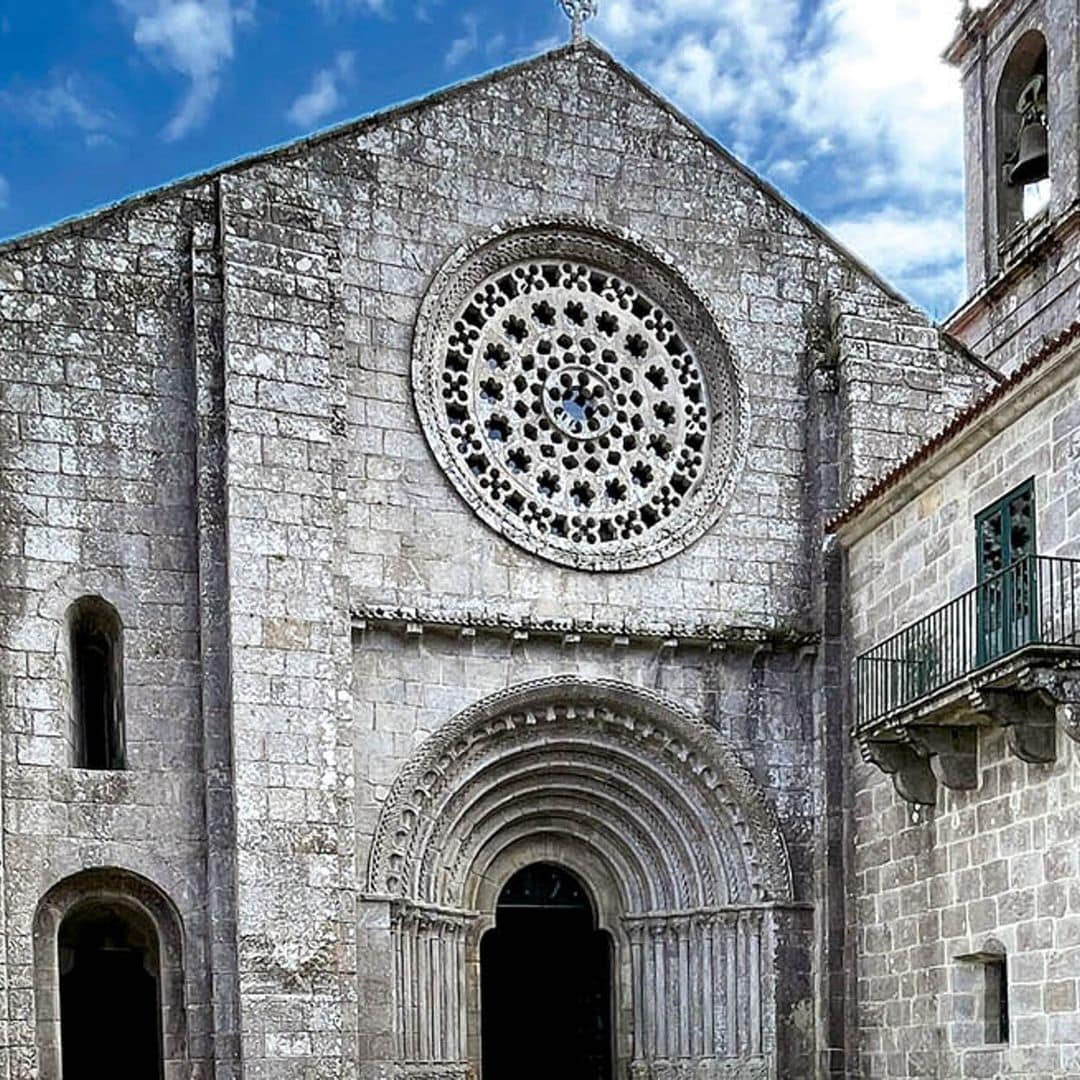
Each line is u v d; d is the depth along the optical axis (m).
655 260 26.31
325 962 21.73
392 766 23.50
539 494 25.33
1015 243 31.97
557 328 25.92
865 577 25.19
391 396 24.42
